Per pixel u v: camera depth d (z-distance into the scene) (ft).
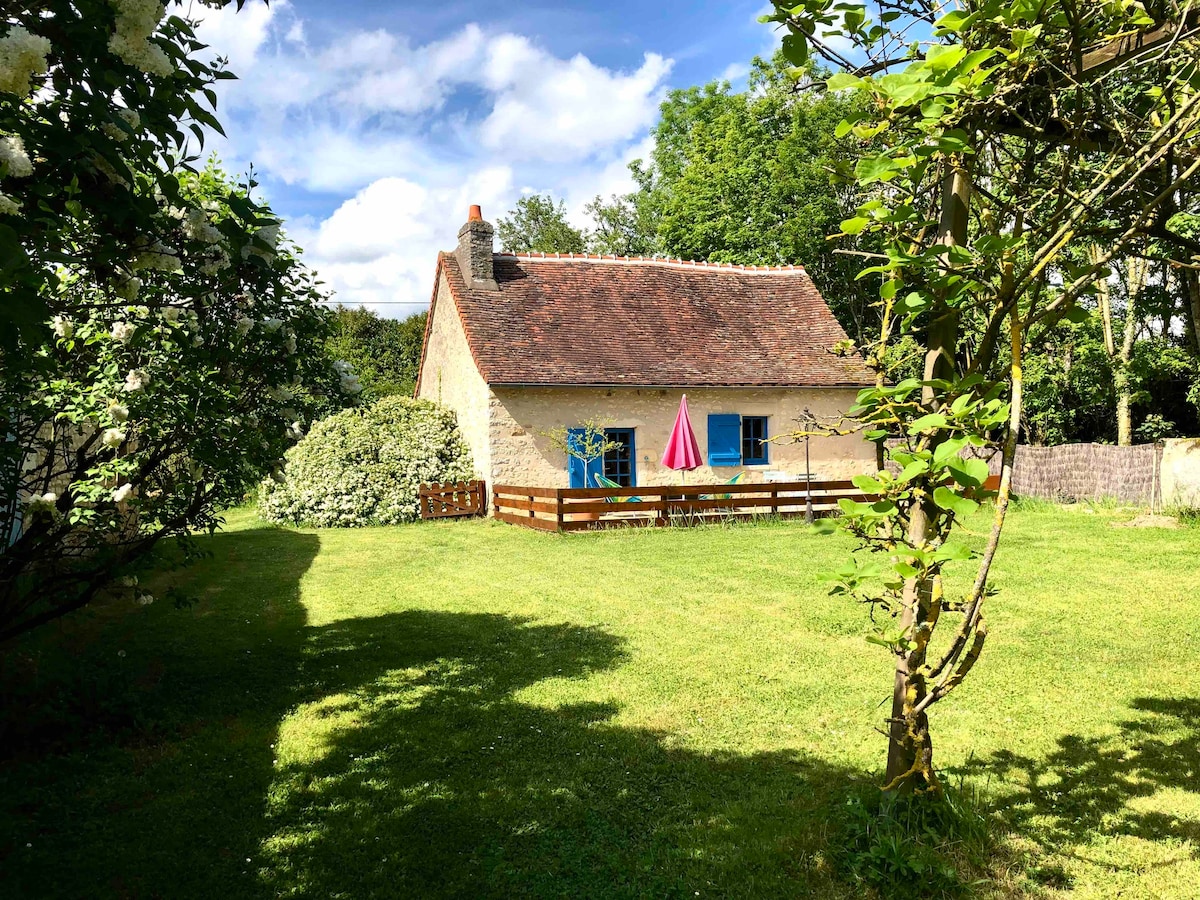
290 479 52.65
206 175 17.34
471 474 54.44
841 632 21.56
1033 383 60.34
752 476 57.47
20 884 9.70
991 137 9.02
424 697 16.96
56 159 7.20
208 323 14.26
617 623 23.08
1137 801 11.58
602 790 12.50
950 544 8.07
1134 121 8.23
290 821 11.63
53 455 15.96
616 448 54.80
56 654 18.21
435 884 9.96
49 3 6.64
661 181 106.22
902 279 9.03
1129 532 36.52
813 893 9.56
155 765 13.50
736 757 13.62
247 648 20.95
